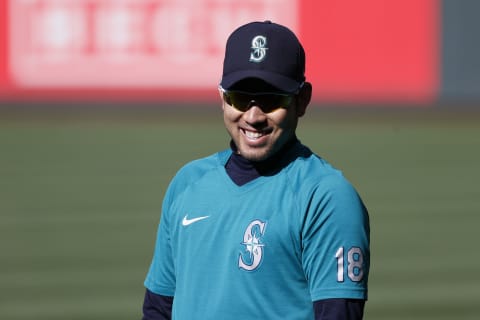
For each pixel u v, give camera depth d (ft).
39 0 272.92
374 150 208.64
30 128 246.06
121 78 275.39
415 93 277.23
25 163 190.70
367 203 150.61
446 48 276.21
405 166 187.73
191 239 35.94
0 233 126.00
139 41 274.98
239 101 34.86
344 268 33.63
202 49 274.98
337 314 33.50
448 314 86.63
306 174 34.76
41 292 95.66
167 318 38.78
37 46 273.13
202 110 274.98
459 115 272.31
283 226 34.14
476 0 275.18
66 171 180.24
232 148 36.83
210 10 273.95
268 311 34.19
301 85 35.42
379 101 277.64
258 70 34.65
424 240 123.44
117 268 106.52
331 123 256.11
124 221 134.10
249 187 35.24
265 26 35.24
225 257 34.91
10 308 89.10
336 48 277.44
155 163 187.11
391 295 94.27
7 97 273.13
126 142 217.97
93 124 253.03
